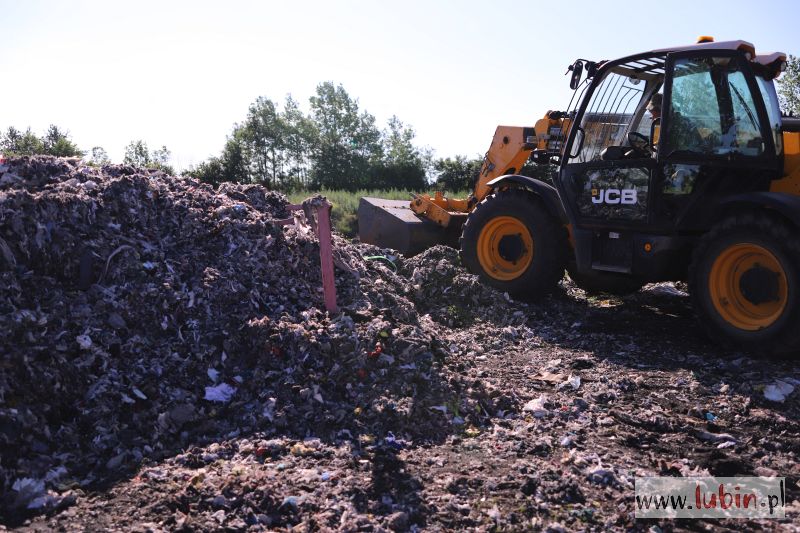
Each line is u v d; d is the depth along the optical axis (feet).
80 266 13.75
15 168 15.80
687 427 12.25
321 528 8.46
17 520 8.61
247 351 13.55
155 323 13.44
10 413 10.11
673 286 24.72
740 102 16.26
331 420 11.72
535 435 11.81
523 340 18.15
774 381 14.07
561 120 23.04
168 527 8.42
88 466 10.12
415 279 21.36
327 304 15.56
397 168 115.55
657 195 17.92
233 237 16.67
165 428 11.12
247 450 10.66
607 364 16.03
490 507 9.23
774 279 15.28
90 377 11.63
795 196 15.25
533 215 21.16
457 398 12.84
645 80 19.89
